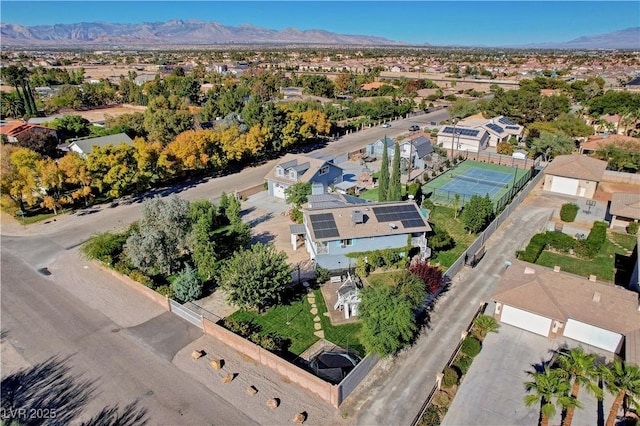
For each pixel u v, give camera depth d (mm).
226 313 30719
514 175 61250
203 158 58594
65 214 48688
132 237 34469
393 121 103812
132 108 122188
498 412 22031
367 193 55094
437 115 111562
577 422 21281
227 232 42375
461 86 156875
